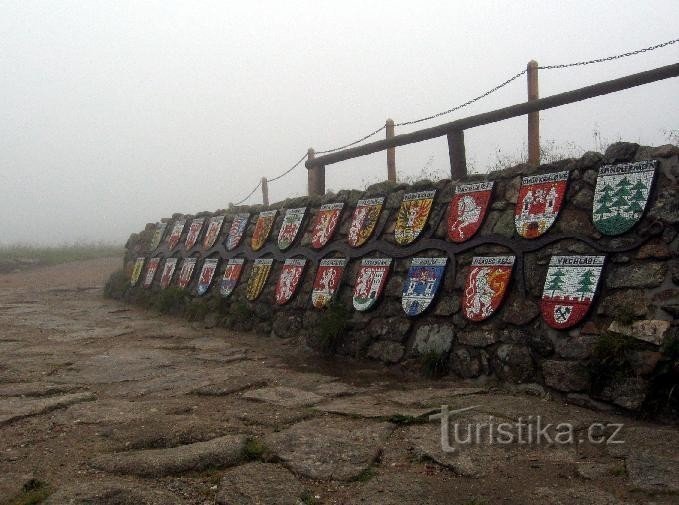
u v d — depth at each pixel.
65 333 8.48
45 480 3.27
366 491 3.15
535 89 7.17
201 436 3.96
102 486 3.14
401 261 6.68
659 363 4.29
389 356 6.24
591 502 2.94
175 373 6.04
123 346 7.55
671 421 4.16
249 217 9.49
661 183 4.80
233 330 8.56
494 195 6.04
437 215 6.50
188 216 11.35
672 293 4.47
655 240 4.71
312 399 4.98
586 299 4.88
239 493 3.09
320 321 7.14
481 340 5.54
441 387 5.37
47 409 4.64
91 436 4.01
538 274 5.36
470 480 3.28
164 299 10.28
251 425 4.25
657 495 2.99
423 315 6.13
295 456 3.61
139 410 4.64
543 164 5.71
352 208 7.68
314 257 7.84
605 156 5.22
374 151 9.05
